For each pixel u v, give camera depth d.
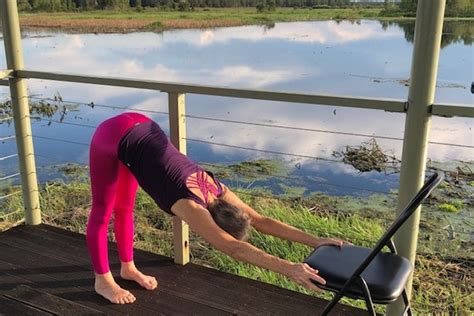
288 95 2.44
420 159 2.18
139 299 2.62
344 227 4.14
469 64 12.16
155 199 2.20
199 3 23.31
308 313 2.50
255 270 3.40
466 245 4.08
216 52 20.00
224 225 2.05
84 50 19.06
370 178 6.31
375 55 17.41
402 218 1.72
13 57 3.28
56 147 7.74
